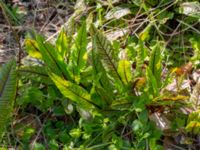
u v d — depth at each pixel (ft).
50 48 1.76
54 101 1.89
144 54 1.87
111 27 2.18
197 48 2.04
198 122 1.65
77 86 1.65
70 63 1.81
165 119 1.75
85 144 1.72
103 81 1.72
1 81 1.66
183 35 2.12
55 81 1.61
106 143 1.70
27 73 1.80
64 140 1.77
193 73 1.96
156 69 1.74
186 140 1.71
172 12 2.15
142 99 1.70
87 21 2.10
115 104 1.69
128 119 1.76
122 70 1.71
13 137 1.81
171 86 1.87
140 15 2.15
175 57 2.04
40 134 1.83
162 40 2.11
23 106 1.90
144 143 1.69
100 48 1.71
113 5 2.26
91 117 1.73
